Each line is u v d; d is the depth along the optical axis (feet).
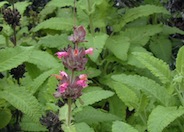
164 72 2.47
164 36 3.91
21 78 2.95
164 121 2.19
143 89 2.45
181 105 2.48
